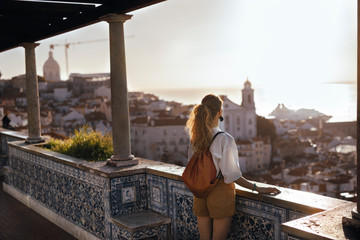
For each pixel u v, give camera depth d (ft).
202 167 8.89
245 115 284.82
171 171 12.57
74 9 15.43
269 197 8.83
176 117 298.97
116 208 13.25
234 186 9.30
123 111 14.15
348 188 188.34
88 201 14.71
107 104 348.59
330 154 237.04
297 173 220.43
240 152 258.37
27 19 17.97
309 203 8.21
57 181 17.24
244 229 9.78
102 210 13.75
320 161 235.81
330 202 8.23
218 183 9.02
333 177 200.34
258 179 228.84
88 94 446.19
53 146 21.16
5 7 14.48
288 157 266.36
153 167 13.43
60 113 346.95
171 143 293.43
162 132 292.81
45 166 18.35
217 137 8.90
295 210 8.40
